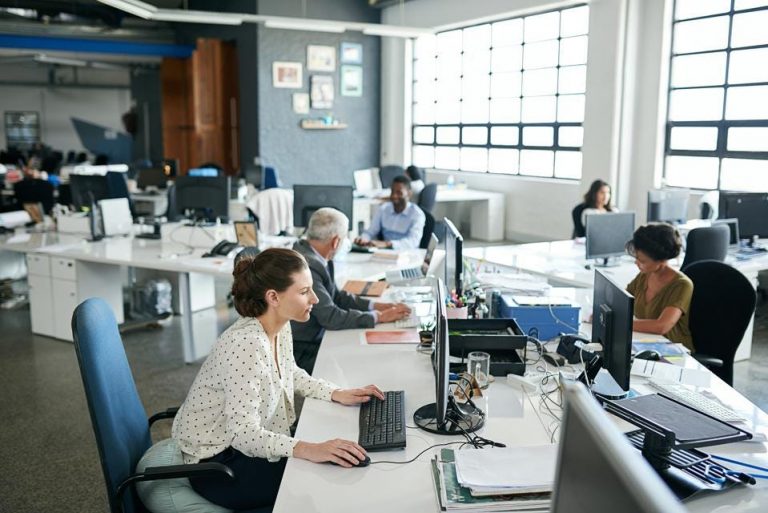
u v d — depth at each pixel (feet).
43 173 35.94
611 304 7.13
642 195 24.30
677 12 22.95
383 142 36.58
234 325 6.56
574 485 2.88
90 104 60.29
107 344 6.17
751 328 14.84
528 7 27.07
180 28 39.45
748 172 21.18
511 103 30.01
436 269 13.79
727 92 21.58
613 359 7.00
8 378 13.84
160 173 30.66
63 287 15.92
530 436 6.20
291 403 6.98
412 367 8.14
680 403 6.24
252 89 33.19
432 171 34.40
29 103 58.34
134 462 6.21
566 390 3.02
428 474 5.54
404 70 34.96
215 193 16.40
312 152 34.58
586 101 24.90
